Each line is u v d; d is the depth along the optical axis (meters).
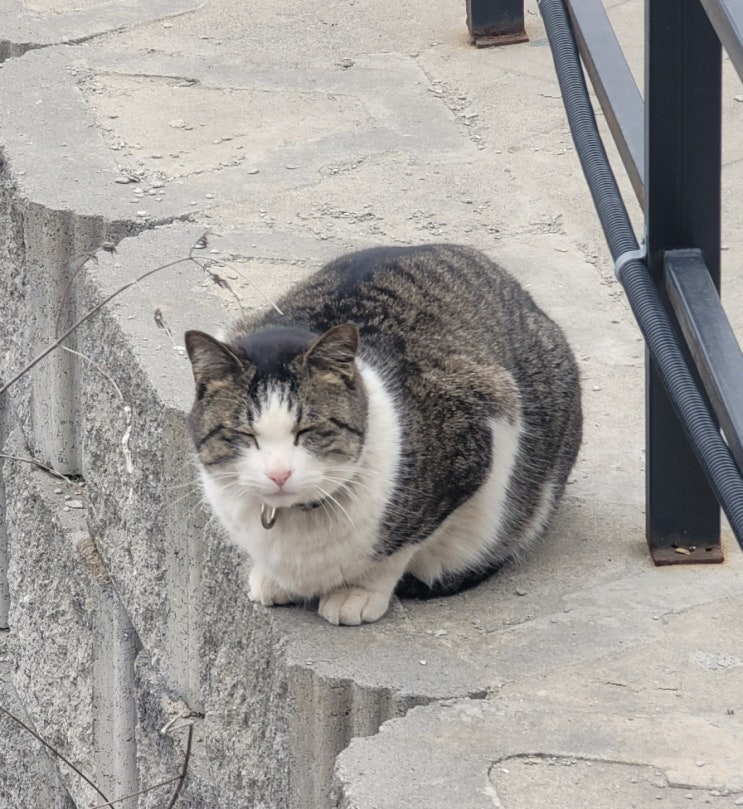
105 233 6.34
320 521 4.12
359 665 4.05
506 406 4.45
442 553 4.50
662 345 3.94
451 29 8.88
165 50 8.59
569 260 6.51
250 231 6.45
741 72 3.14
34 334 6.43
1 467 6.94
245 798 4.59
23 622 6.55
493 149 7.43
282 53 8.58
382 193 6.95
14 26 8.93
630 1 8.65
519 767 3.59
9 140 7.14
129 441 5.30
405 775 3.54
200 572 4.98
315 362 4.04
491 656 4.11
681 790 3.52
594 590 4.49
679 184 4.18
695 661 4.09
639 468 5.20
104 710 5.94
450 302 4.74
